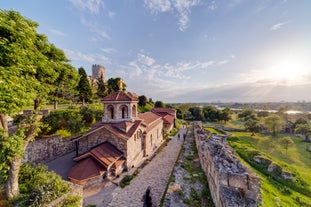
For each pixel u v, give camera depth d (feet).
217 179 32.42
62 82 48.14
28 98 26.86
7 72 23.41
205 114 314.55
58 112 87.40
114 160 60.08
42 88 34.27
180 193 40.75
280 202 40.55
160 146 107.04
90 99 150.61
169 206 36.70
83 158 61.11
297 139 168.76
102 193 50.44
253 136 165.99
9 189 31.19
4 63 24.35
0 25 23.25
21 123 36.24
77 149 73.00
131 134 69.92
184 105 381.40
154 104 295.48
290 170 64.90
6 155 27.12
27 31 27.86
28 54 27.91
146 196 38.34
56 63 41.34
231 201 25.61
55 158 74.79
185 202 37.70
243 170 29.58
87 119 105.60
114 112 76.02
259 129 166.61
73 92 65.00
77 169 55.11
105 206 44.39
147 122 98.17
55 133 80.38
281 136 172.65
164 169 68.59
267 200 39.11
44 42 36.50
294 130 199.52
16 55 24.84
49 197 29.27
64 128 85.76
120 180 58.08
